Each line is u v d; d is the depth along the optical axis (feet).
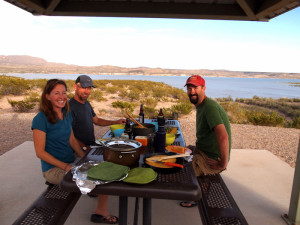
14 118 25.55
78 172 4.77
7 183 9.59
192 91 7.13
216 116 6.61
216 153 7.27
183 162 5.53
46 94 6.13
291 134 21.33
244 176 10.86
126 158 5.08
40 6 9.26
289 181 10.47
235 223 5.17
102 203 7.11
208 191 6.52
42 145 6.17
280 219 7.76
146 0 9.73
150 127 7.61
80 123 8.42
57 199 5.89
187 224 7.37
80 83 8.14
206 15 9.89
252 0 8.93
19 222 4.99
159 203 8.51
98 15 10.05
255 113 36.29
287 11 7.98
